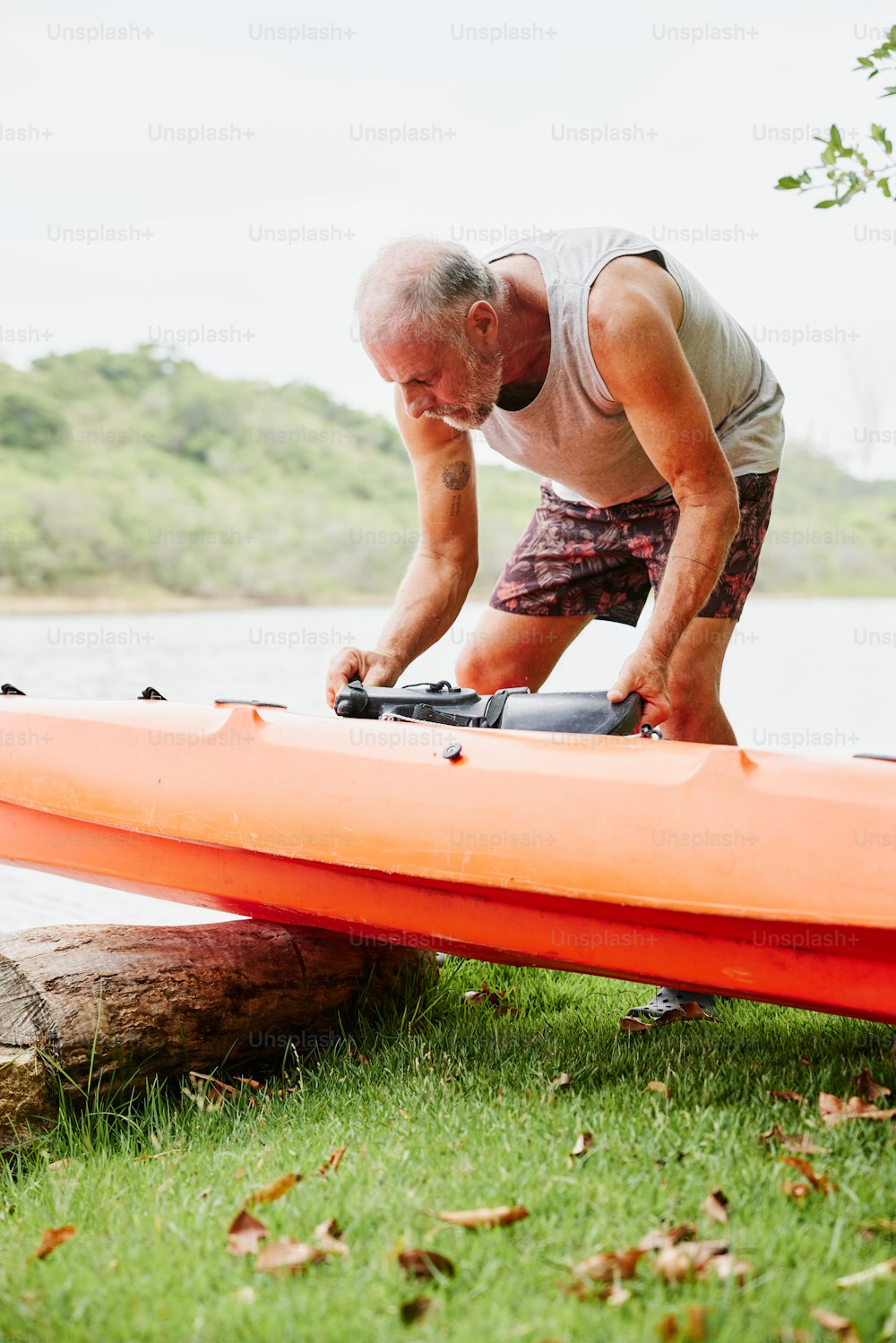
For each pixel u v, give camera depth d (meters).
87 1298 1.46
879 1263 1.43
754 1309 1.33
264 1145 1.98
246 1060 2.45
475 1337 1.31
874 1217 1.55
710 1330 1.29
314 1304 1.40
